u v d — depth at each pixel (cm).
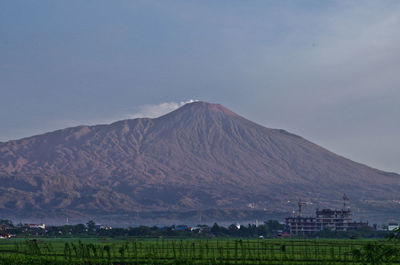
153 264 11562
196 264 11544
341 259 12206
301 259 13288
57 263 10919
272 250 13850
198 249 17938
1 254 13262
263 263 12569
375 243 7056
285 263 12469
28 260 10994
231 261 12494
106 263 10912
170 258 12356
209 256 14025
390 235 6800
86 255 11238
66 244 11031
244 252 13362
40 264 10881
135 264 12000
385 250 6869
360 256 7169
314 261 12744
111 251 16125
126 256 13588
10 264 10844
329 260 12412
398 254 6800
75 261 10931
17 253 12162
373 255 6950
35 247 12200
